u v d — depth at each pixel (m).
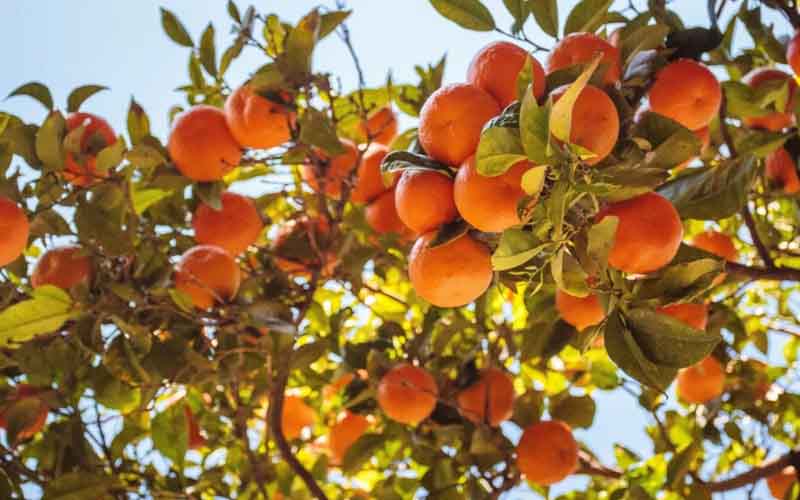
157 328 2.02
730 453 2.39
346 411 2.25
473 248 1.65
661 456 2.18
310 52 1.94
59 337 2.03
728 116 2.15
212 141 1.97
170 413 2.08
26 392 2.06
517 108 1.58
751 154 1.78
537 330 2.02
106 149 1.93
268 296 2.12
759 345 2.32
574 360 2.35
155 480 2.15
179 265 1.96
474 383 2.10
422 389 2.01
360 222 2.19
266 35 2.08
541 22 1.83
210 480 2.12
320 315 2.24
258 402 2.20
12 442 2.02
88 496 2.04
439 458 2.15
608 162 1.62
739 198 1.78
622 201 1.60
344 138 2.11
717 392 2.13
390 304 2.39
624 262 1.60
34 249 2.23
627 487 2.17
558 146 1.54
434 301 1.66
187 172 1.99
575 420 2.16
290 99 1.96
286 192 2.16
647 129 1.68
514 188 1.57
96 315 1.95
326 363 2.37
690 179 1.81
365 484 2.46
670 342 1.58
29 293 1.88
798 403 2.26
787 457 2.18
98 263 1.99
